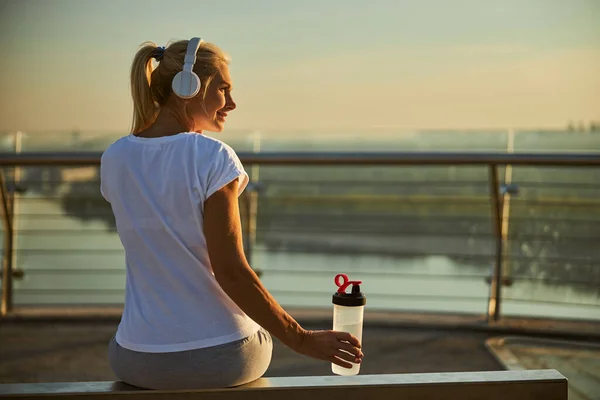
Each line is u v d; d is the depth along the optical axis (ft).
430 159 12.81
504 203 13.16
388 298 13.82
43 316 13.42
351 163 12.92
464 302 13.82
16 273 13.85
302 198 13.97
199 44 5.42
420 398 5.35
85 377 10.30
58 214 14.01
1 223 13.71
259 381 5.41
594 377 10.45
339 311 5.86
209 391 5.17
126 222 5.24
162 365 5.15
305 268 14.12
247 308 5.02
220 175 5.04
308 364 10.85
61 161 12.89
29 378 10.25
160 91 5.45
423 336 12.58
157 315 5.19
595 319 13.10
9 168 13.84
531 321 13.23
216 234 4.99
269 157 13.00
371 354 11.51
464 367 10.86
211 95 5.43
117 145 5.35
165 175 5.11
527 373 5.57
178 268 5.18
